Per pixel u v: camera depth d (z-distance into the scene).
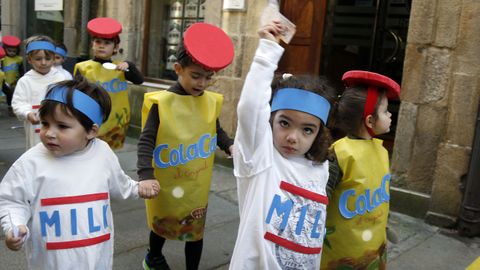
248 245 1.55
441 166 3.71
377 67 6.53
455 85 3.61
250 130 1.53
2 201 1.63
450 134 3.66
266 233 1.54
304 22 4.99
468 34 3.54
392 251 3.22
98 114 1.74
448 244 3.41
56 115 1.64
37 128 3.52
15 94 3.53
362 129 1.90
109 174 1.82
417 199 3.84
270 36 1.54
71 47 7.31
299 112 1.55
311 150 1.66
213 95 2.49
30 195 1.66
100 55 3.99
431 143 3.78
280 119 1.59
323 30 4.92
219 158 5.18
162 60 6.50
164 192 2.34
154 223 2.42
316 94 1.57
